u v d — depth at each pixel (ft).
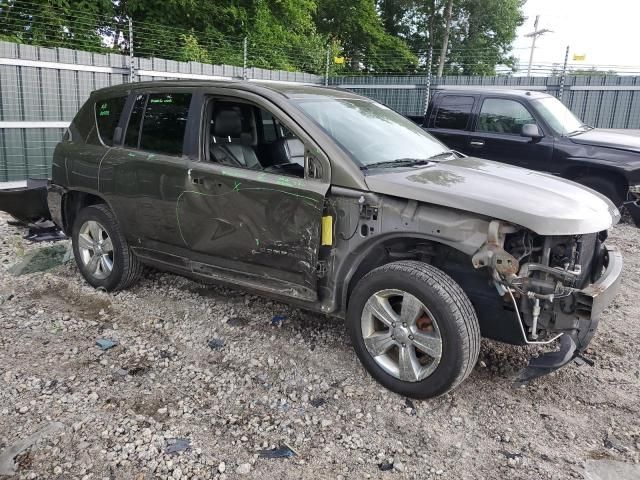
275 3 71.77
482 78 50.39
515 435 10.66
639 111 45.50
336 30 96.48
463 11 118.01
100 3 51.08
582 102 47.42
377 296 11.66
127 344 13.83
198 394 11.73
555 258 11.00
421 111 52.60
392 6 116.06
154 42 52.95
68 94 33.68
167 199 14.51
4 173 31.22
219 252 13.80
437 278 10.96
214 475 9.32
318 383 12.21
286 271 12.73
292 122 12.69
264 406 11.37
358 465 9.71
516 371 12.91
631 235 26.35
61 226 18.28
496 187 11.63
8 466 9.36
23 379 12.03
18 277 18.03
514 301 10.59
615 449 10.28
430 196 10.91
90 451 9.78
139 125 15.72
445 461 9.87
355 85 54.95
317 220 11.93
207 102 14.33
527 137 29.22
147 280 17.93
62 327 14.65
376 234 11.53
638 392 12.25
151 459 9.64
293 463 9.70
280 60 64.90
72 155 17.24
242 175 13.07
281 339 14.14
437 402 11.61
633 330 15.49
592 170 27.84
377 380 11.97
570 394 12.10
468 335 10.71
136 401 11.39
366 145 13.07
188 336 14.28
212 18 62.85
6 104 30.78
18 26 43.21
